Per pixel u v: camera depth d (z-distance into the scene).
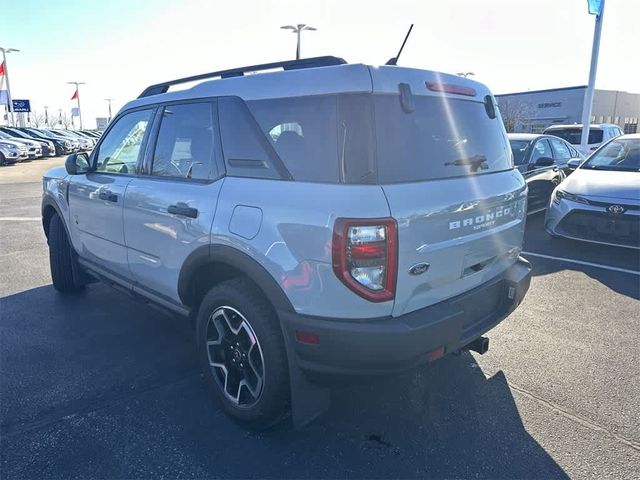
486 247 2.88
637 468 2.52
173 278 3.22
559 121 48.75
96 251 4.21
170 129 3.31
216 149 2.91
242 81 2.86
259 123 2.70
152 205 3.28
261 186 2.59
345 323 2.30
